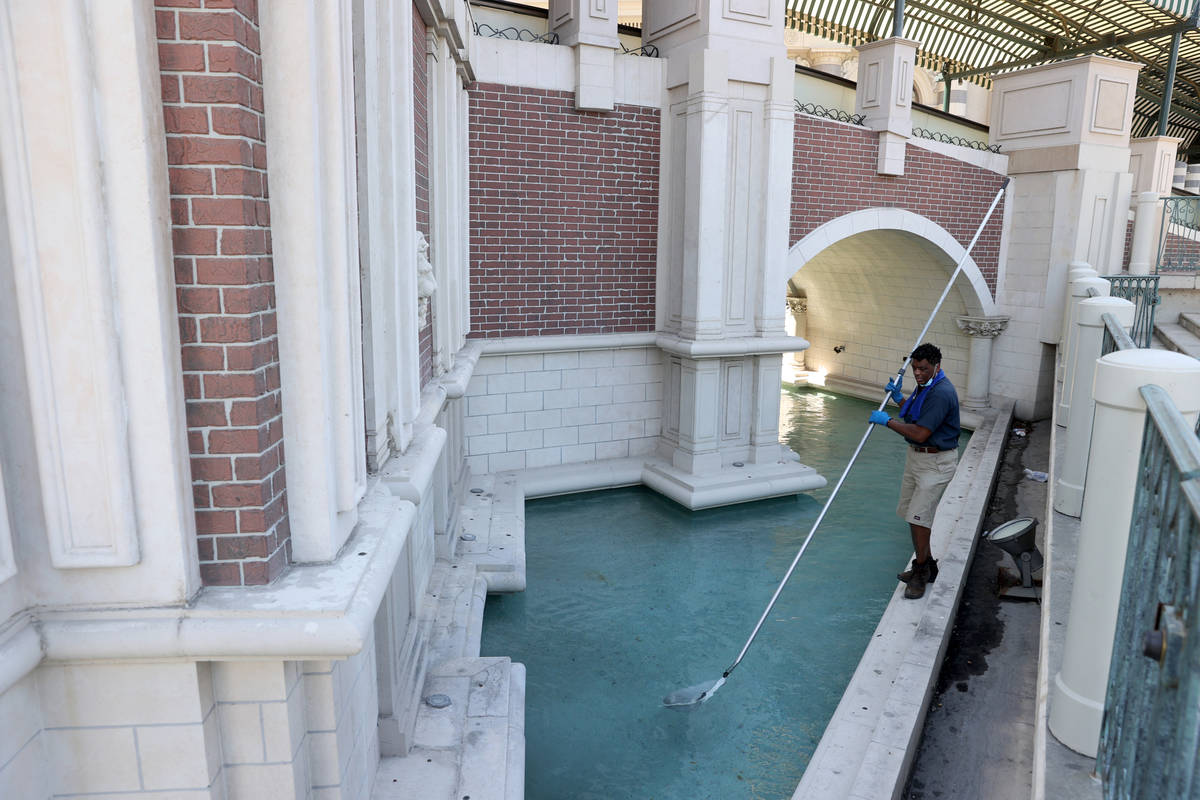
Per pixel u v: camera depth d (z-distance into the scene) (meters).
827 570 6.18
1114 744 1.88
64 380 1.78
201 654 1.92
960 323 11.09
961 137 11.12
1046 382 10.74
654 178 7.93
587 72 7.24
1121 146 10.13
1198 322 7.56
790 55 16.08
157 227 1.77
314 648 1.91
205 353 1.88
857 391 13.28
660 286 8.18
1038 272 10.52
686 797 3.64
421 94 4.68
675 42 7.62
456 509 6.41
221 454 1.93
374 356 2.90
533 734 4.10
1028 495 7.68
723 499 7.56
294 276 2.01
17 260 1.71
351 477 2.24
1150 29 11.60
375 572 2.16
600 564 6.30
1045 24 12.37
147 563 1.90
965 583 5.62
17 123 1.66
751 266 7.79
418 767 3.40
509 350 7.52
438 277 5.39
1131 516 2.02
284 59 1.90
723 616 5.44
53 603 1.90
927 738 3.89
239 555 1.99
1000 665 4.55
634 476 8.09
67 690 1.99
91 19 1.64
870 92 9.06
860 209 9.23
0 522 1.79
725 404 7.96
